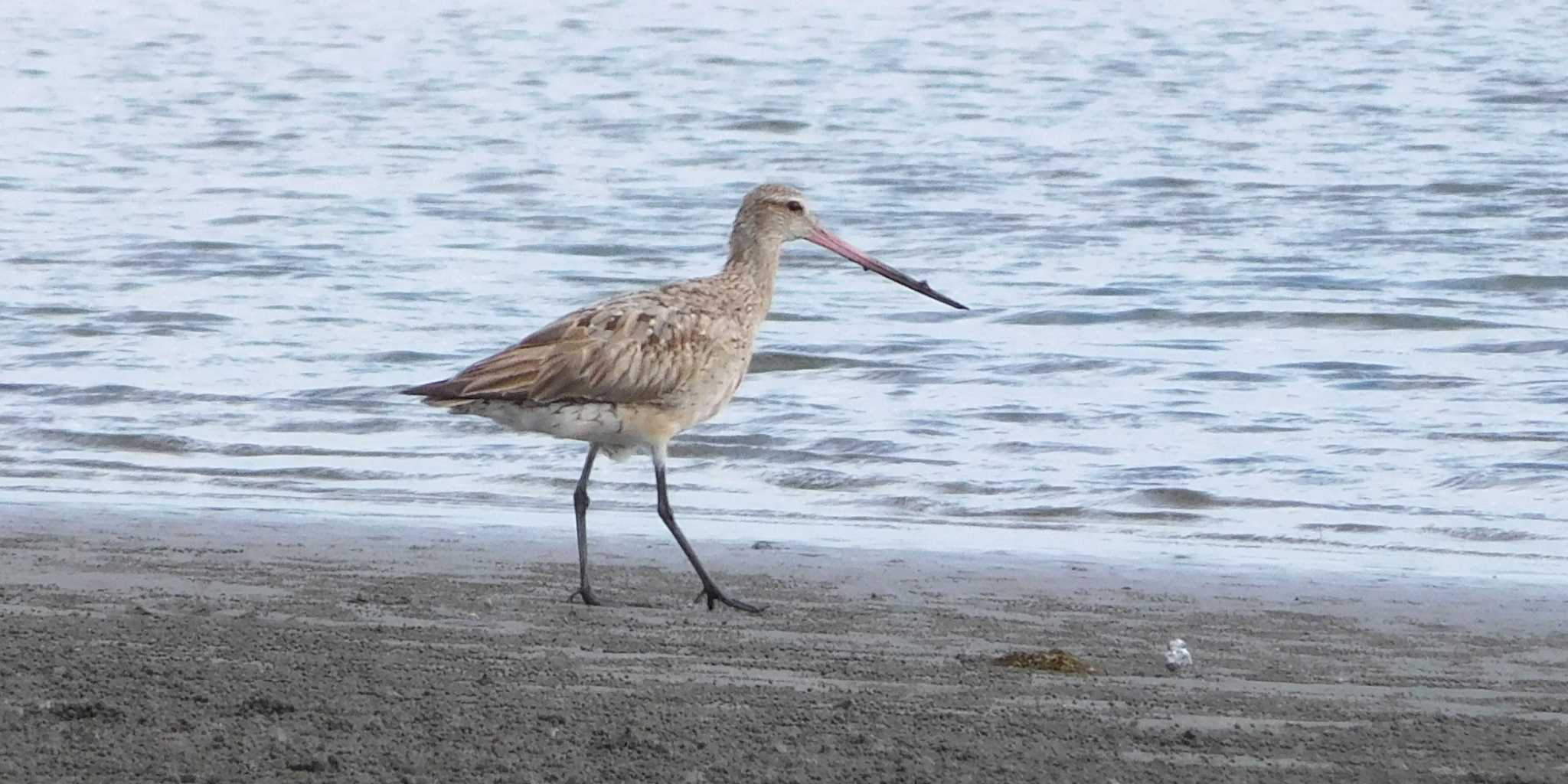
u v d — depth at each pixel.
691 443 16.95
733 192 34.31
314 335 22.28
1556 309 24.25
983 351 21.42
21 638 9.70
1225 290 25.20
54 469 16.08
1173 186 34.00
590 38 56.84
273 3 65.88
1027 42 54.31
